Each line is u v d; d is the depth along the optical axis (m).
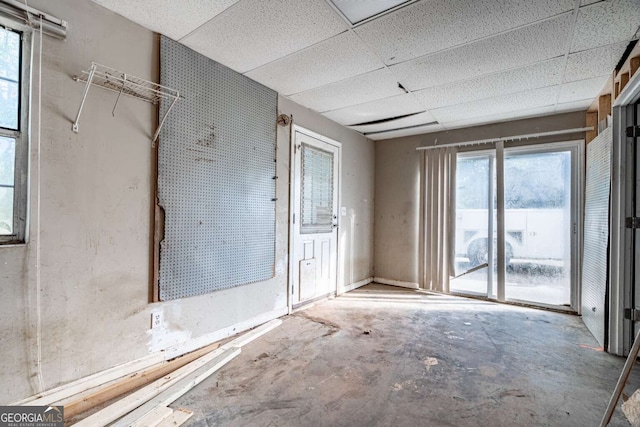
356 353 2.41
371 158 4.97
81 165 1.83
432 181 4.47
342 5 1.86
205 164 2.48
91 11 1.86
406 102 3.39
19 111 1.65
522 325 3.08
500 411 1.70
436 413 1.68
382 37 2.18
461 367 2.20
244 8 1.90
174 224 2.27
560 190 3.67
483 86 2.95
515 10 1.86
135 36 2.07
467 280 4.21
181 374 1.99
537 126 3.77
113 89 1.97
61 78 1.75
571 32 2.06
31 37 1.65
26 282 1.63
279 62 2.56
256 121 2.93
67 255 1.78
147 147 2.15
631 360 1.48
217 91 2.56
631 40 2.14
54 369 1.72
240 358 2.31
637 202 2.41
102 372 1.90
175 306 2.30
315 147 3.77
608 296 2.50
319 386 1.93
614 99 2.58
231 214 2.70
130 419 1.56
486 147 4.10
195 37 2.22
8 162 1.62
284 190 3.32
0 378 1.55
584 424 1.60
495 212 4.04
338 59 2.50
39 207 1.67
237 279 2.76
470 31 2.09
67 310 1.78
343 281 4.33
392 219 4.85
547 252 3.72
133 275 2.07
